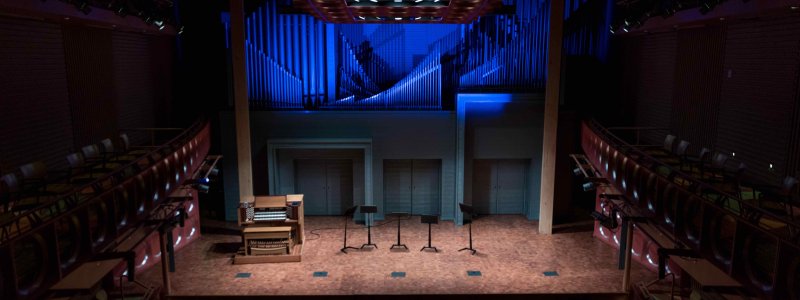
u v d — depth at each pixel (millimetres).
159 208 12258
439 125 16156
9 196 8562
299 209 14102
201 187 12852
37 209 7223
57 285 8344
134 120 14445
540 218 15445
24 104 10320
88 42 12398
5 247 6406
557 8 14375
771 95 10477
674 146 12375
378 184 16547
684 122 13445
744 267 7352
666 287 11508
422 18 14547
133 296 10438
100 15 11031
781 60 10219
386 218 16922
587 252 14047
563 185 16516
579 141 17359
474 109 16109
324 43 15711
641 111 15680
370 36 15781
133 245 10406
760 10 9258
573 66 17266
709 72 12516
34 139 10586
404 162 17000
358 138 16109
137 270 12195
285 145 15969
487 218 16953
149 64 15281
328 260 13539
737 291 8531
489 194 17234
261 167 16266
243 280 12297
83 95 12211
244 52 14352
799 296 6309
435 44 15922
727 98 11883
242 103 14680
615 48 17203
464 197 16688
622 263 12891
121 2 11703
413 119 16094
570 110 16078
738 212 9125
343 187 17094
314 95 16016
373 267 13102
